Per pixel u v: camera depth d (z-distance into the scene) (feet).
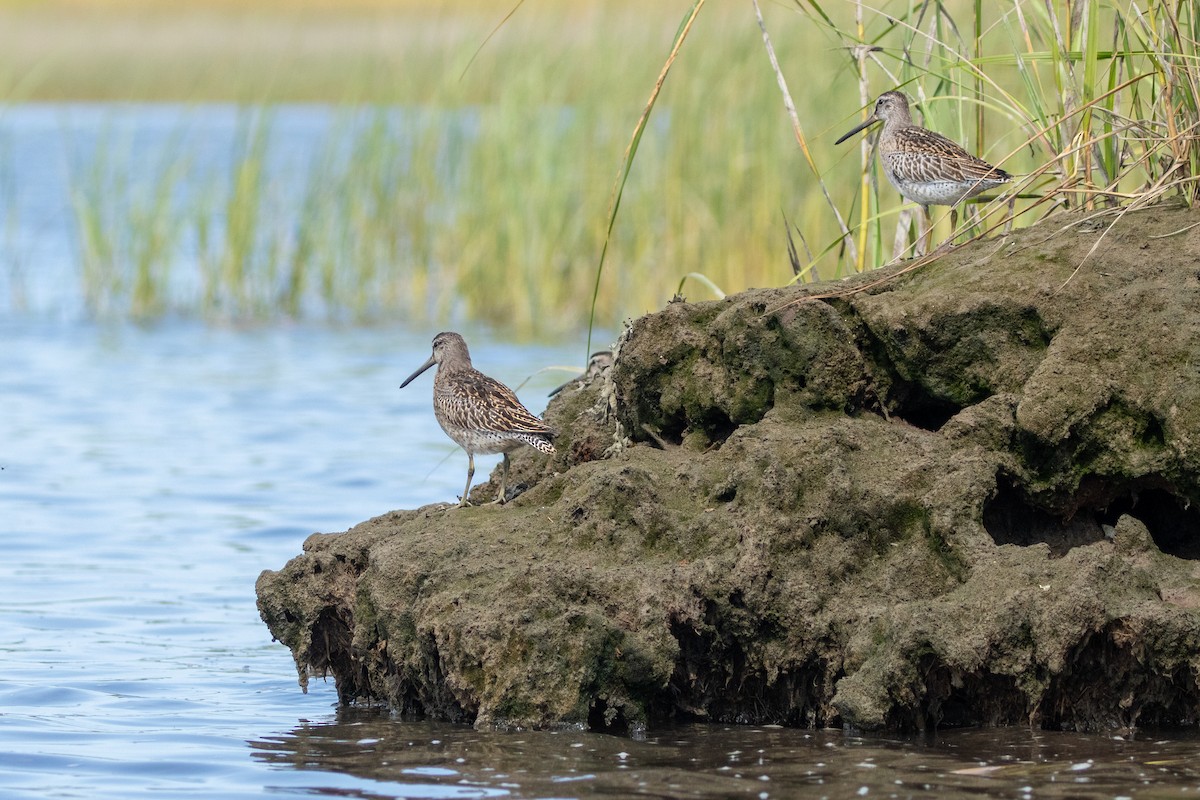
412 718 38.96
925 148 45.93
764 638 36.70
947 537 36.29
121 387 89.04
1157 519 38.45
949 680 35.19
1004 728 35.65
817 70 91.76
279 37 191.42
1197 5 40.68
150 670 43.83
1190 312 36.86
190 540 59.06
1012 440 37.65
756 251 90.94
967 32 62.13
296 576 42.06
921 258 41.39
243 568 55.31
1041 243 40.14
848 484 37.27
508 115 103.35
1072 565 35.12
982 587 35.14
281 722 38.65
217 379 91.15
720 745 34.86
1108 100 43.50
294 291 110.83
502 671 36.35
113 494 66.18
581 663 35.94
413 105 109.60
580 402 47.50
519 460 47.73
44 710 39.70
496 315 105.70
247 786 33.01
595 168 100.48
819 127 90.53
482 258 106.01
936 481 37.19
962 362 39.11
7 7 229.86
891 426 39.32
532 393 80.33
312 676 43.29
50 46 214.48
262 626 48.78
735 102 94.94
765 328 40.52
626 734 35.99
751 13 96.27
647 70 99.35
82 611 49.90
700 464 39.83
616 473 39.11
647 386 42.80
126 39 217.77
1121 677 35.12
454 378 45.42
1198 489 35.96
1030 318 38.42
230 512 63.21
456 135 108.27
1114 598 34.78
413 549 39.50
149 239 111.96
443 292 107.86
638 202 97.25
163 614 49.78
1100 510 38.42
